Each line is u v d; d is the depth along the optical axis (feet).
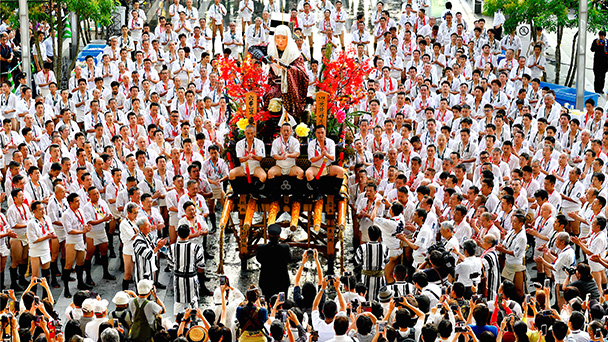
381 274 82.02
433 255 74.02
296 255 102.78
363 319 59.31
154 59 159.22
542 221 91.15
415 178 103.76
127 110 139.03
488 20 205.36
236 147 90.99
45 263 90.68
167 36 168.96
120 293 67.00
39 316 62.23
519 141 113.91
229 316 70.38
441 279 74.13
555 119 131.34
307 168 91.61
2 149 118.01
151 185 102.63
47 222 90.22
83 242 91.61
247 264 100.12
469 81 155.94
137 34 174.40
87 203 93.04
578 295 72.23
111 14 180.55
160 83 147.54
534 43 172.76
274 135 94.68
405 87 148.66
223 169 107.96
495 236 86.43
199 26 173.17
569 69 177.68
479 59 163.22
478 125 130.21
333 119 94.02
